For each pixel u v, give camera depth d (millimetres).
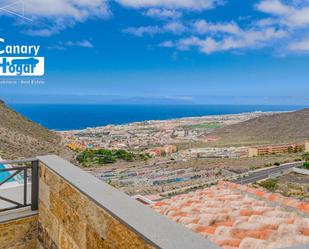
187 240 1152
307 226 1952
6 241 2525
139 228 1269
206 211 2666
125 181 33188
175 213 2754
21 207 2631
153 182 33031
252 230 1956
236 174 32188
